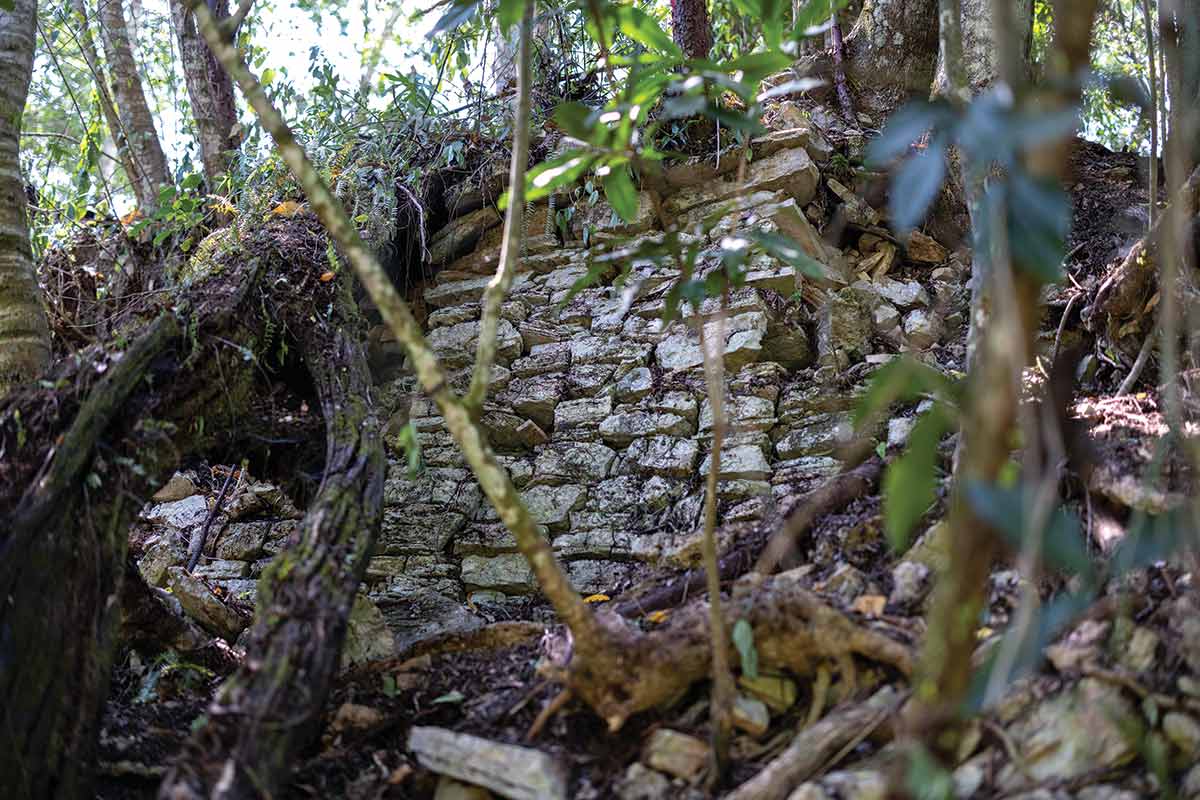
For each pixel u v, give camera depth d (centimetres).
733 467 379
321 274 388
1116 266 388
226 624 355
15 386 316
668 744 243
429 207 489
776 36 265
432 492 408
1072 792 213
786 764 227
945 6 262
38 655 244
